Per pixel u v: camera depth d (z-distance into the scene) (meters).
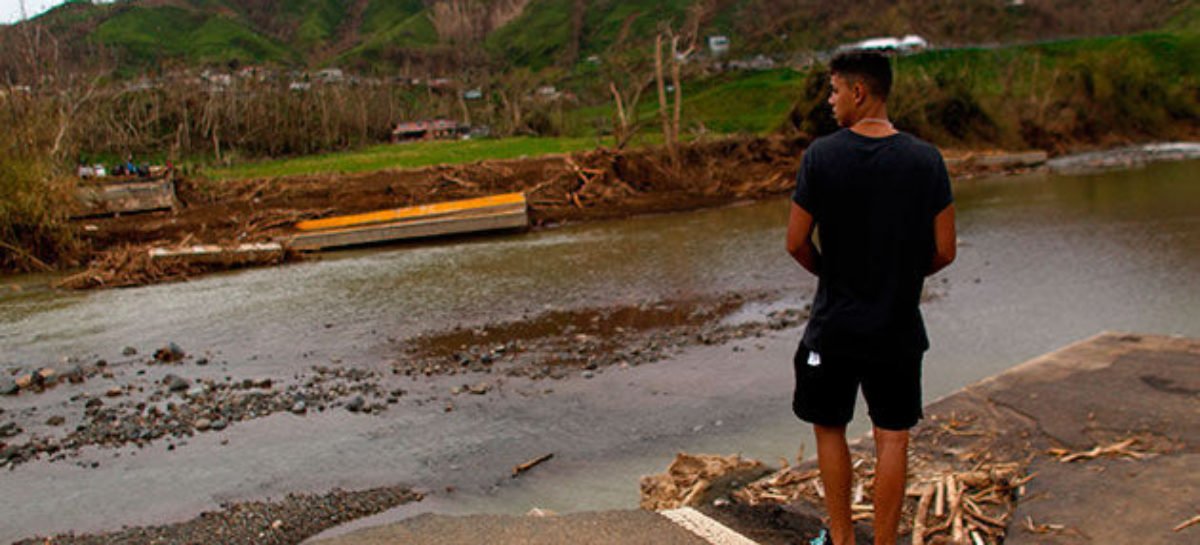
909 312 2.90
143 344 11.89
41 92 28.02
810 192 2.90
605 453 7.44
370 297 15.08
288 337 12.09
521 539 3.60
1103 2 103.12
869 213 2.81
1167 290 13.39
